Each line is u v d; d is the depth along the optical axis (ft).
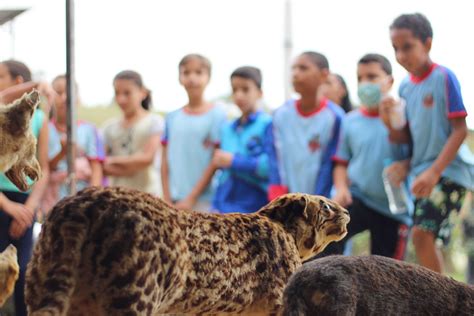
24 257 33.96
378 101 38.45
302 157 39.14
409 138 37.52
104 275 21.58
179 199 42.60
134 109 44.80
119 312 21.59
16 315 33.68
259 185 39.78
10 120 25.75
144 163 44.16
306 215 27.20
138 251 21.79
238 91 40.45
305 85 38.88
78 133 42.57
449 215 36.04
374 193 38.34
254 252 25.25
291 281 23.52
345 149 39.14
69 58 37.11
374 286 23.63
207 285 23.88
